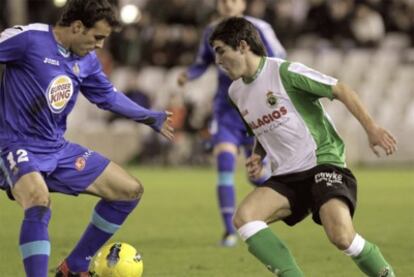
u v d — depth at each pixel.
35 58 19.33
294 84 19.16
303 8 75.88
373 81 71.06
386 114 69.12
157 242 30.19
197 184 54.09
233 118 30.38
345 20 71.94
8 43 19.14
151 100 69.75
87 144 68.69
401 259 26.12
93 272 20.38
